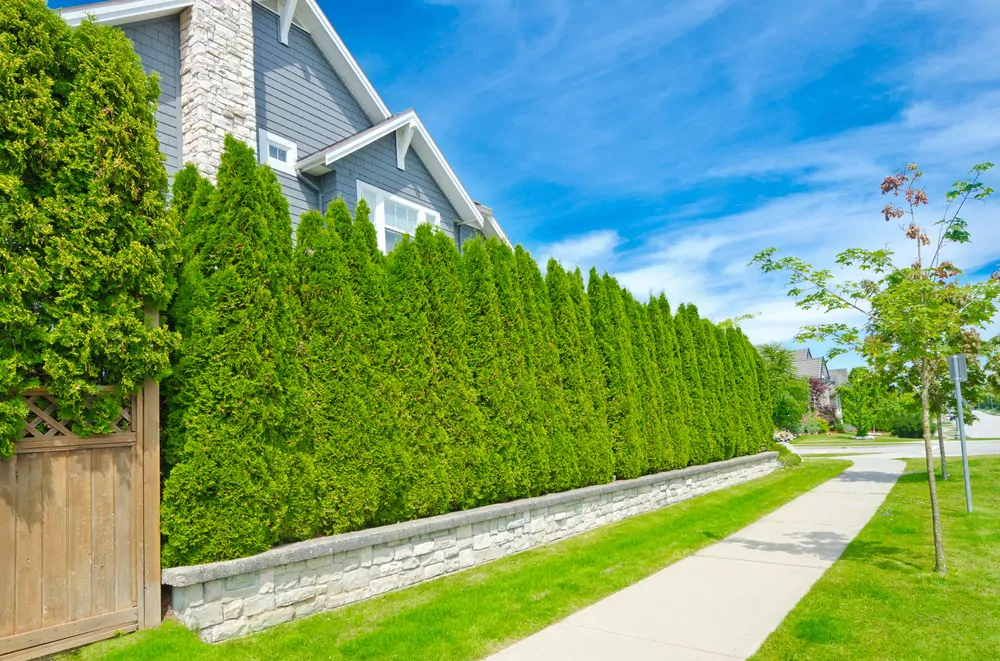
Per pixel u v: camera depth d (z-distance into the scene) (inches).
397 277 267.3
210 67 330.3
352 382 229.5
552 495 327.0
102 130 159.8
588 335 393.4
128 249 160.9
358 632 185.0
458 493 272.5
